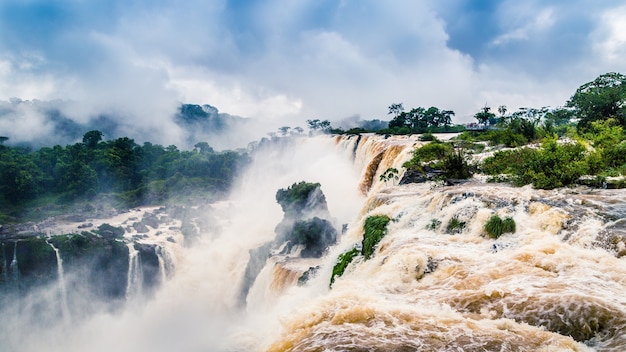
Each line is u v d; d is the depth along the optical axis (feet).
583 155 82.79
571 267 42.73
